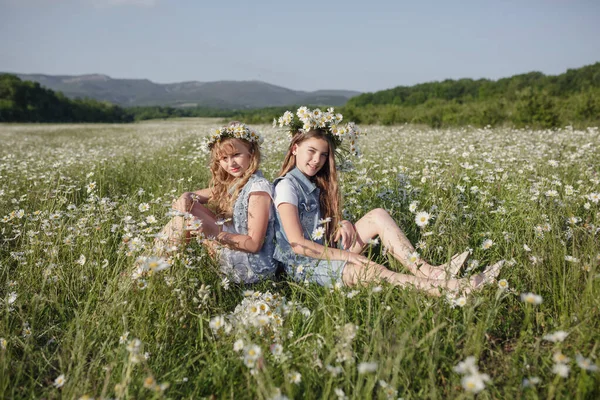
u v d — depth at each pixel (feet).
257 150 9.01
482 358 5.80
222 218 9.14
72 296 7.50
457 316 6.43
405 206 11.28
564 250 7.36
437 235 8.58
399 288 7.14
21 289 7.60
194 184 16.25
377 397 5.07
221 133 8.81
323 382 5.17
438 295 6.84
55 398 5.18
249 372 5.12
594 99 51.24
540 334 6.15
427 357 5.31
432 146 23.43
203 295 6.60
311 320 6.31
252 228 8.20
